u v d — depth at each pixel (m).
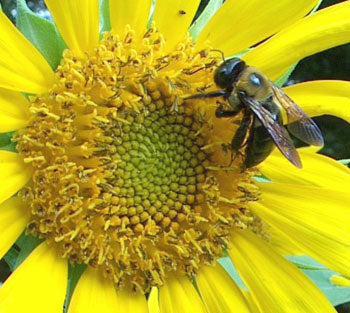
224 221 0.20
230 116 0.20
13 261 0.19
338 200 0.20
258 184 0.21
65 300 0.19
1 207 0.18
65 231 0.19
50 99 0.19
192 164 0.20
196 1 0.19
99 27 0.19
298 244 0.20
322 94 0.20
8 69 0.18
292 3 0.20
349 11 0.20
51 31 0.19
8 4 0.38
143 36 0.19
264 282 0.20
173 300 0.20
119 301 0.19
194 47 0.19
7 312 0.18
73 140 0.19
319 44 0.20
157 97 0.20
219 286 0.20
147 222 0.20
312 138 0.19
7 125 0.18
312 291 0.20
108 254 0.19
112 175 0.19
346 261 0.20
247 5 0.20
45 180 0.18
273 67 0.20
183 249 0.20
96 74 0.19
